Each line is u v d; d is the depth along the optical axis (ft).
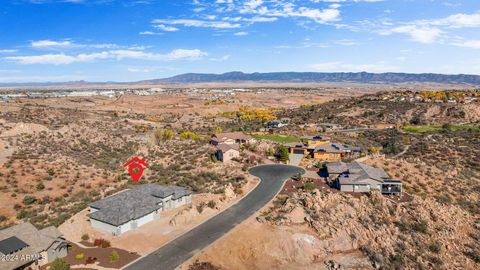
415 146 326.24
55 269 134.41
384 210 195.83
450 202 217.15
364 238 174.29
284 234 168.25
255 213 189.37
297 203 194.80
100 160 323.37
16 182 242.58
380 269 157.28
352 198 201.26
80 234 172.35
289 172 265.75
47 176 257.55
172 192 203.51
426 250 174.91
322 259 161.17
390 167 256.93
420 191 225.76
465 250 180.55
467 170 265.34
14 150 295.07
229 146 305.32
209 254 153.79
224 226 176.45
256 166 284.82
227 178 251.60
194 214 187.11
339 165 250.57
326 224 176.55
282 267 153.99
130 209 181.47
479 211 213.87
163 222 184.03
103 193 236.43
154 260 148.25
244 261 154.51
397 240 177.06
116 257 147.84
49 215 205.05
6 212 208.44
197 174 261.03
